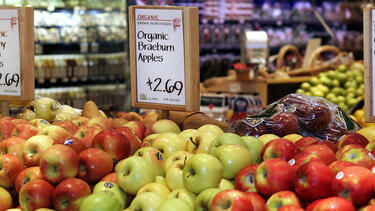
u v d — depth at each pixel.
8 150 1.77
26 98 2.28
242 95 4.11
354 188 1.24
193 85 2.07
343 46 8.09
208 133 1.75
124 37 6.80
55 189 1.53
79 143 1.74
